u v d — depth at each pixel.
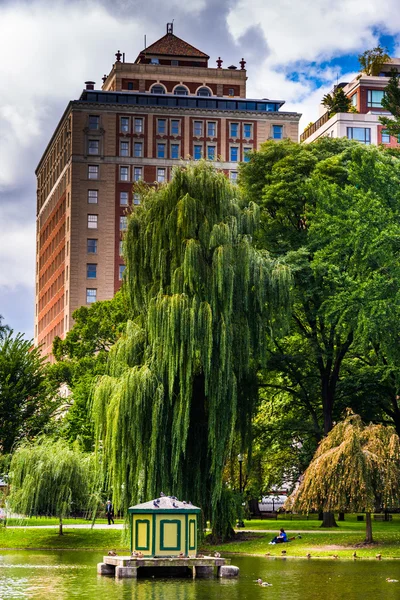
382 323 61.28
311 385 78.12
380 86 185.38
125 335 61.72
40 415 94.38
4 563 54.62
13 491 68.44
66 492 67.06
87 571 50.06
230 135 197.25
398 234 62.81
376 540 62.25
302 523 81.75
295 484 89.06
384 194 67.50
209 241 59.84
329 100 187.25
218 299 59.22
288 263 69.94
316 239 71.12
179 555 48.12
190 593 40.91
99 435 59.50
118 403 57.31
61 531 69.75
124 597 39.66
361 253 64.38
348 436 59.06
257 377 71.56
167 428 58.53
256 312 61.88
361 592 41.12
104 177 192.12
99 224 191.25
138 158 193.50
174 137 195.25
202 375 61.41
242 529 74.62
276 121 198.25
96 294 189.88
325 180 71.62
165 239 61.12
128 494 57.88
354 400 77.00
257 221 63.72
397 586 43.03
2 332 103.12
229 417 58.91
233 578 46.47
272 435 77.44
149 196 63.41
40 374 95.12
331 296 66.00
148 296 60.94
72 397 108.56
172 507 48.50
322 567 51.09
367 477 58.03
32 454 68.19
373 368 71.00
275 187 74.25
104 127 192.88
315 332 73.69
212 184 61.91
